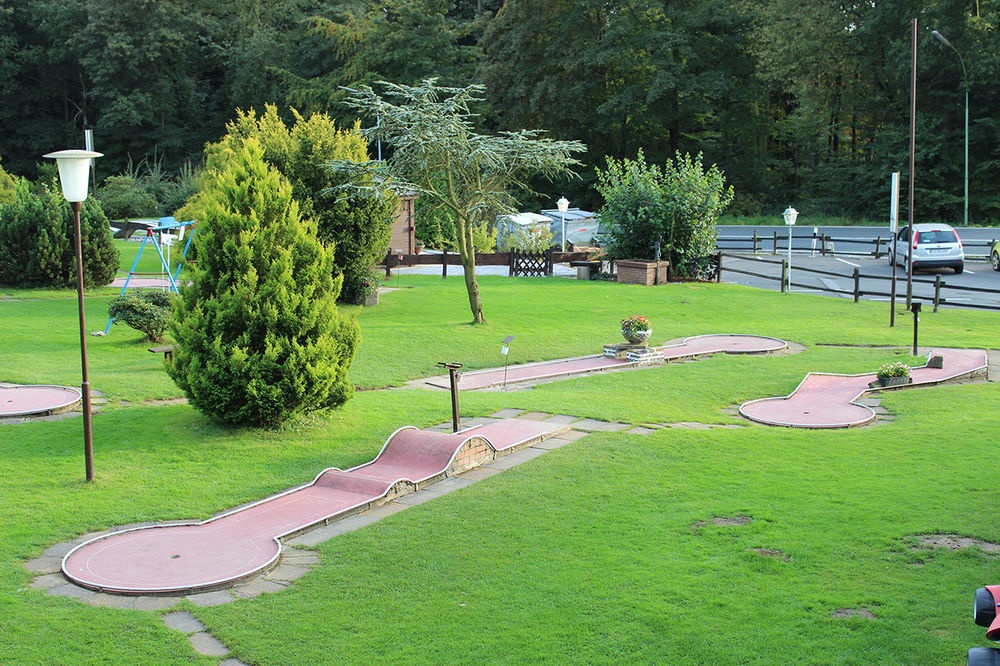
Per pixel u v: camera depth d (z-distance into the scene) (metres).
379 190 23.02
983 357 19.77
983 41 49.69
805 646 6.94
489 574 8.38
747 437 13.57
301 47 70.62
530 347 21.11
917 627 7.23
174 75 70.12
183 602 7.84
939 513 9.84
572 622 7.38
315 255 13.73
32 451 11.97
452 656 6.85
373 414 14.41
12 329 21.00
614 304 27.09
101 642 7.05
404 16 61.56
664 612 7.54
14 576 8.24
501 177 24.47
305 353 13.03
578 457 12.41
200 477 11.22
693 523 9.73
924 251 33.47
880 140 56.84
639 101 58.25
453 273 34.47
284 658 6.84
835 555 8.76
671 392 16.97
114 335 20.77
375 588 8.12
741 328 24.20
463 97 23.73
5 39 69.25
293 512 10.07
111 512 9.95
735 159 63.41
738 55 58.50
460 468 11.77
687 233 32.91
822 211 59.59
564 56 58.00
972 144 54.03
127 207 51.25
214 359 12.80
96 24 66.44
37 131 72.19
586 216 44.81
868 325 24.55
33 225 27.02
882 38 53.75
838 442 13.22
